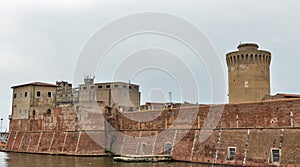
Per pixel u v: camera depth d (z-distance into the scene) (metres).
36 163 67.62
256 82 99.31
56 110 94.38
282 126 55.88
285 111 55.94
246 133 60.75
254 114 60.44
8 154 92.31
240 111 62.78
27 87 104.06
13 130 106.12
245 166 58.69
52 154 91.19
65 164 65.81
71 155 87.50
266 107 58.84
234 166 60.31
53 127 94.44
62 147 90.19
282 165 53.53
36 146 96.69
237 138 61.88
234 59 102.31
